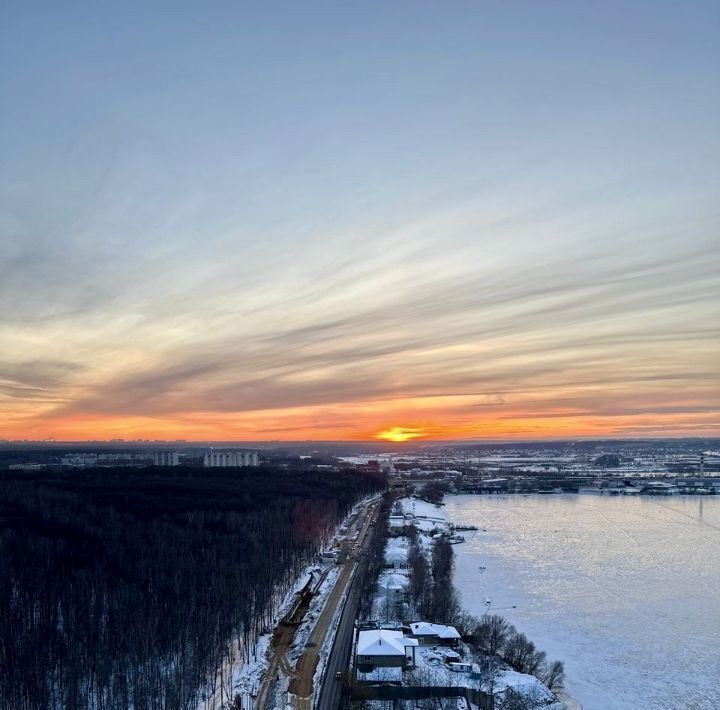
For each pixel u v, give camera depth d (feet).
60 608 517.55
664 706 465.88
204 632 485.97
